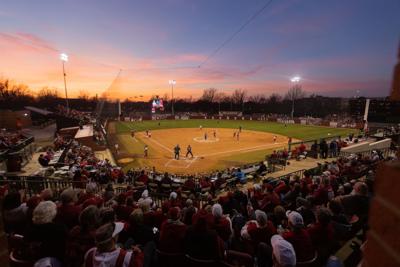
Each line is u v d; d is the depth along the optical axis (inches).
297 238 164.4
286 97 3774.6
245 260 166.6
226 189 573.0
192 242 162.4
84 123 1792.6
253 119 2896.2
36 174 601.0
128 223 193.3
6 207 186.7
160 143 1413.6
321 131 1863.9
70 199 204.7
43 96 3294.8
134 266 113.7
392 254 39.9
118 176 629.6
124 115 2938.0
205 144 1390.3
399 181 38.9
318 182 396.5
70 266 142.1
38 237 136.3
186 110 4069.9
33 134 1566.2
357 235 216.2
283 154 841.5
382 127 1771.7
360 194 231.3
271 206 299.4
